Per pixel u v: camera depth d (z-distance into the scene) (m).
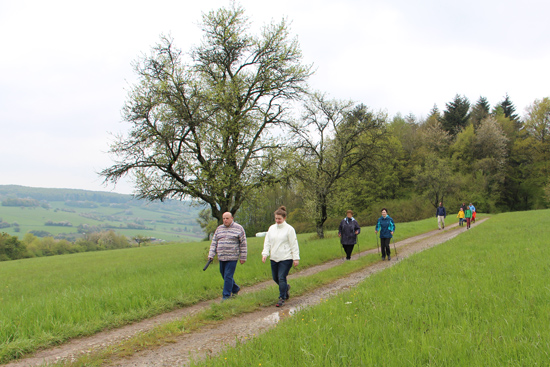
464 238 16.09
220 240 8.02
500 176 61.91
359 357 3.21
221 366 3.46
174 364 4.26
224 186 14.86
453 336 3.55
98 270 17.88
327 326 4.31
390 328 4.00
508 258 8.79
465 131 70.06
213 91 15.11
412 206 62.12
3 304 8.06
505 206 65.75
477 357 2.97
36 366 4.59
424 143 72.06
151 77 15.17
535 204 61.88
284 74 16.58
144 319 6.94
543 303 4.46
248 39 16.62
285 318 5.59
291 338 4.00
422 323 4.15
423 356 3.19
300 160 18.02
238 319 6.20
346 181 26.88
